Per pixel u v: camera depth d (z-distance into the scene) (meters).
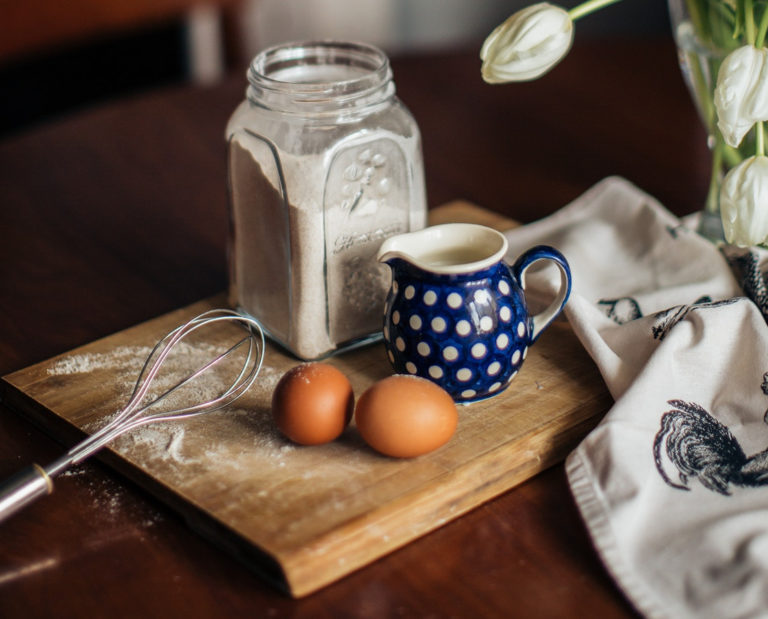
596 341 1.03
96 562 0.91
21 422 1.04
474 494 0.95
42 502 0.96
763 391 0.99
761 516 0.90
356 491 0.93
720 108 0.98
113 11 1.85
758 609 0.85
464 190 1.32
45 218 1.30
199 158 1.40
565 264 1.02
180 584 0.90
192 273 1.21
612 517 0.91
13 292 1.19
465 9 2.76
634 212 1.18
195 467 0.96
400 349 1.00
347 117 1.03
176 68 2.37
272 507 0.92
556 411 1.00
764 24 1.02
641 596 0.87
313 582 0.89
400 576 0.90
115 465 0.98
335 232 1.04
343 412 0.96
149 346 1.09
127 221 1.29
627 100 1.47
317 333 1.06
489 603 0.88
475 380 1.00
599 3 1.00
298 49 1.09
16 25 1.78
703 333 1.01
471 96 1.50
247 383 1.04
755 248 1.11
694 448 0.96
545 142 1.40
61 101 2.31
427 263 1.01
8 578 0.90
